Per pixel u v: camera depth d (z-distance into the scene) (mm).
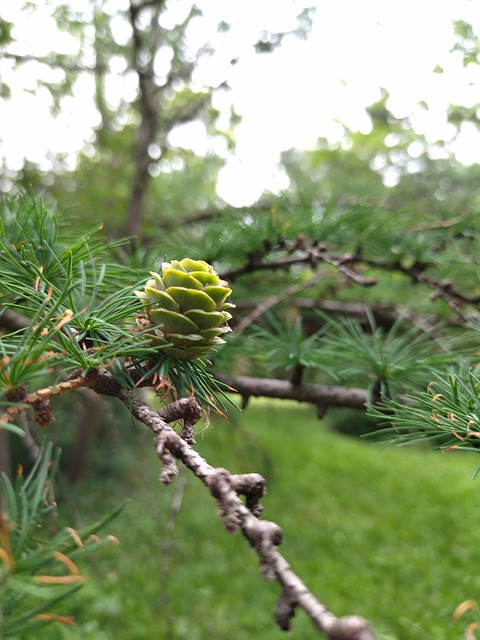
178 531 851
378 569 757
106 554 740
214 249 279
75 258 154
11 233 186
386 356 191
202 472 91
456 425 131
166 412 113
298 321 226
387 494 1084
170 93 756
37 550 78
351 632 61
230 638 603
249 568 772
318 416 217
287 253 301
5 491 87
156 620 617
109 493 926
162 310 124
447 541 840
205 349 129
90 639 508
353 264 302
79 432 894
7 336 114
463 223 299
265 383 217
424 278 278
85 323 127
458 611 93
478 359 196
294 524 926
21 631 73
